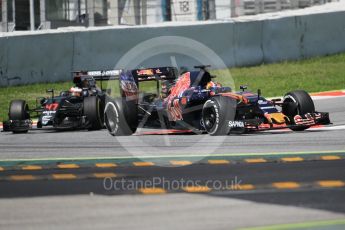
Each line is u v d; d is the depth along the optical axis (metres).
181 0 95.94
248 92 42.00
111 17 96.06
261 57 80.62
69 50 77.38
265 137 39.91
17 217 21.06
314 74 74.75
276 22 80.44
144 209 21.73
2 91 74.75
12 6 96.50
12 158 36.09
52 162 33.59
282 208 21.33
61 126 50.22
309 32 80.62
